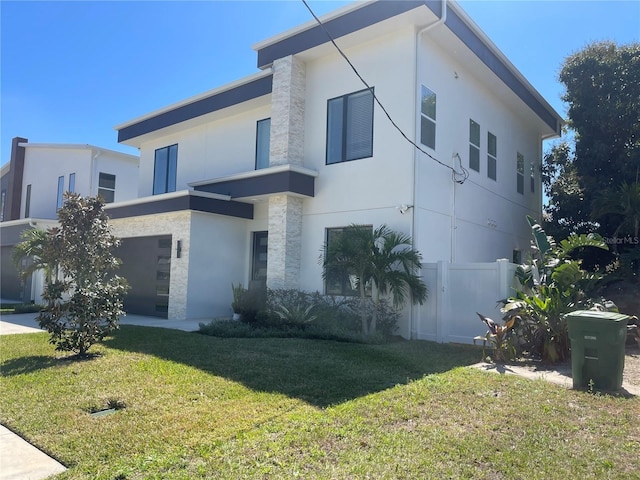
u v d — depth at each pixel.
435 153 12.36
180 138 18.23
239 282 15.16
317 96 13.41
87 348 8.30
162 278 15.41
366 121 12.36
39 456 4.25
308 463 4.05
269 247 13.23
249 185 13.72
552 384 6.84
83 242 8.68
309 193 13.07
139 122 18.80
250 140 15.62
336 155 12.91
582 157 16.02
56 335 8.13
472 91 14.64
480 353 9.40
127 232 16.39
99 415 5.35
